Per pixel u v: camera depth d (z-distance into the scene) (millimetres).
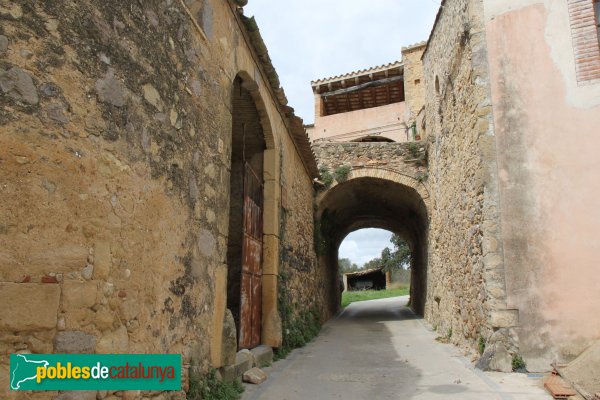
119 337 2797
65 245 2467
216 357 4250
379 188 13836
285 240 8070
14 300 2221
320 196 12469
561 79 6250
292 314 8281
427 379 5363
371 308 19906
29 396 2262
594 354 5109
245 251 6312
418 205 13234
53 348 2361
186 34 3969
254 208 6895
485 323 6199
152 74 3350
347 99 23562
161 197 3379
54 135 2463
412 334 10180
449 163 8836
